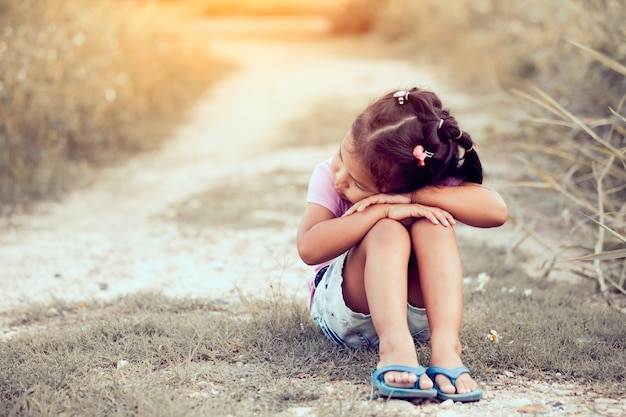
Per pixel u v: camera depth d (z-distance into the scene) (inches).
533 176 197.5
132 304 121.3
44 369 88.4
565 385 87.4
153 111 371.9
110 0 398.3
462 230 178.2
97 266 154.6
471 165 93.9
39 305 124.8
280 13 1381.6
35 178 225.0
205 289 136.5
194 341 99.5
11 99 232.1
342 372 90.0
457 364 81.9
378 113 88.8
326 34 864.9
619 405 81.4
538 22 343.9
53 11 284.2
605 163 152.6
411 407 80.4
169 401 78.9
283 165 259.0
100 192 232.5
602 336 102.5
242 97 435.2
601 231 132.7
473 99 366.0
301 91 442.6
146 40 407.8
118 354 95.7
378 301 83.3
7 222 193.2
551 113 197.6
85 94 278.4
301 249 92.0
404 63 541.6
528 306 116.6
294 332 101.3
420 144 87.8
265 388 85.5
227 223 188.1
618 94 175.2
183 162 283.7
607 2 185.0
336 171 92.4
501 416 78.7
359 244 89.4
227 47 718.5
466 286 131.0
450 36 578.9
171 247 168.7
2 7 256.2
